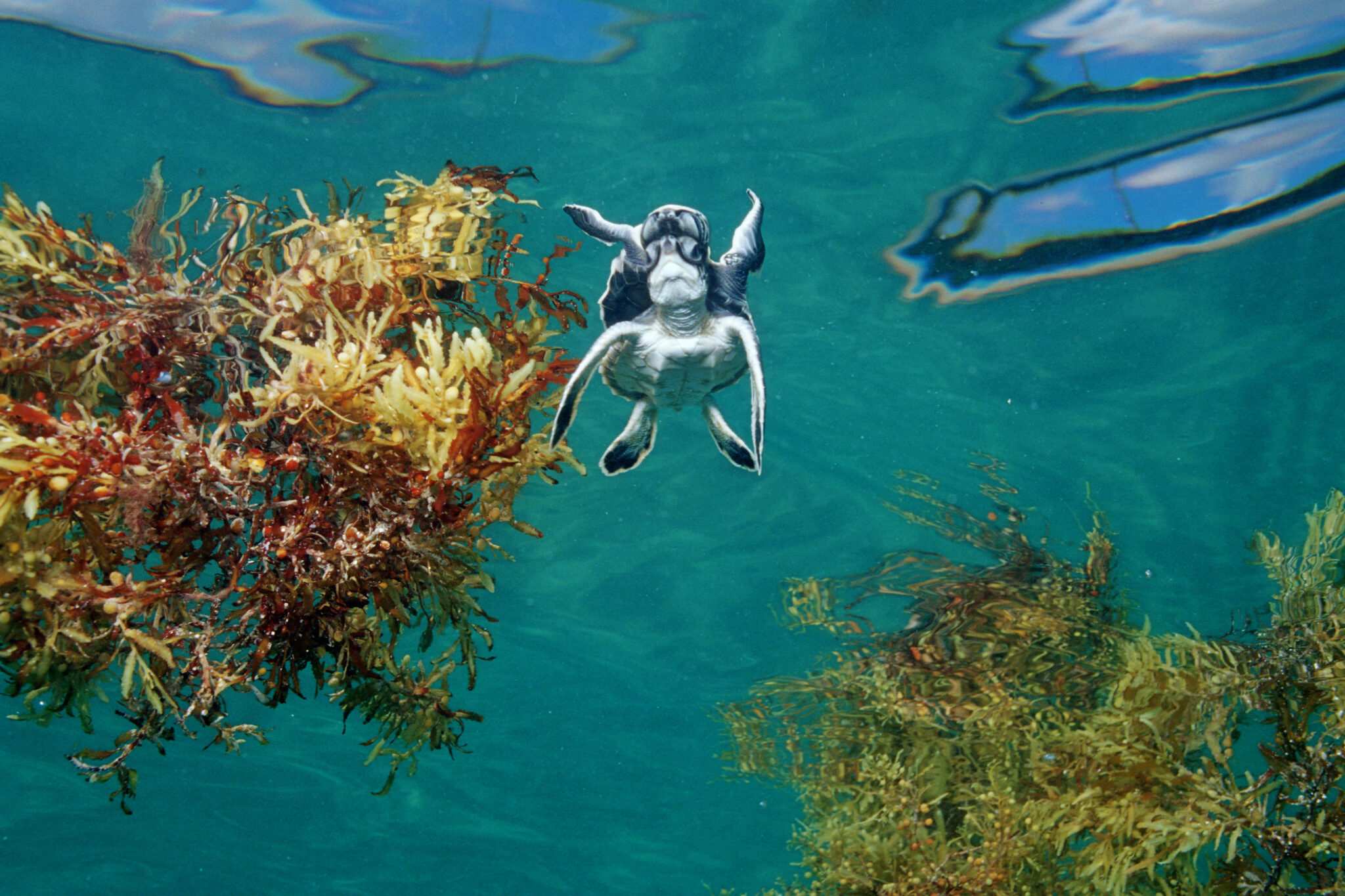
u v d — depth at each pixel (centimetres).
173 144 55
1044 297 61
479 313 43
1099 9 52
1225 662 50
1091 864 49
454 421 41
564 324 43
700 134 56
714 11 52
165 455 40
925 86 54
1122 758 50
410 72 54
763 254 49
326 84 54
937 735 62
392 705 42
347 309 42
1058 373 63
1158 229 58
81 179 56
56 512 40
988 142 56
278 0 51
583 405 63
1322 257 58
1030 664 64
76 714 40
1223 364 62
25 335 41
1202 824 48
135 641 40
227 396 41
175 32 52
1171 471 66
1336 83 54
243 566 40
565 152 57
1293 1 51
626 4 52
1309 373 63
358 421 41
